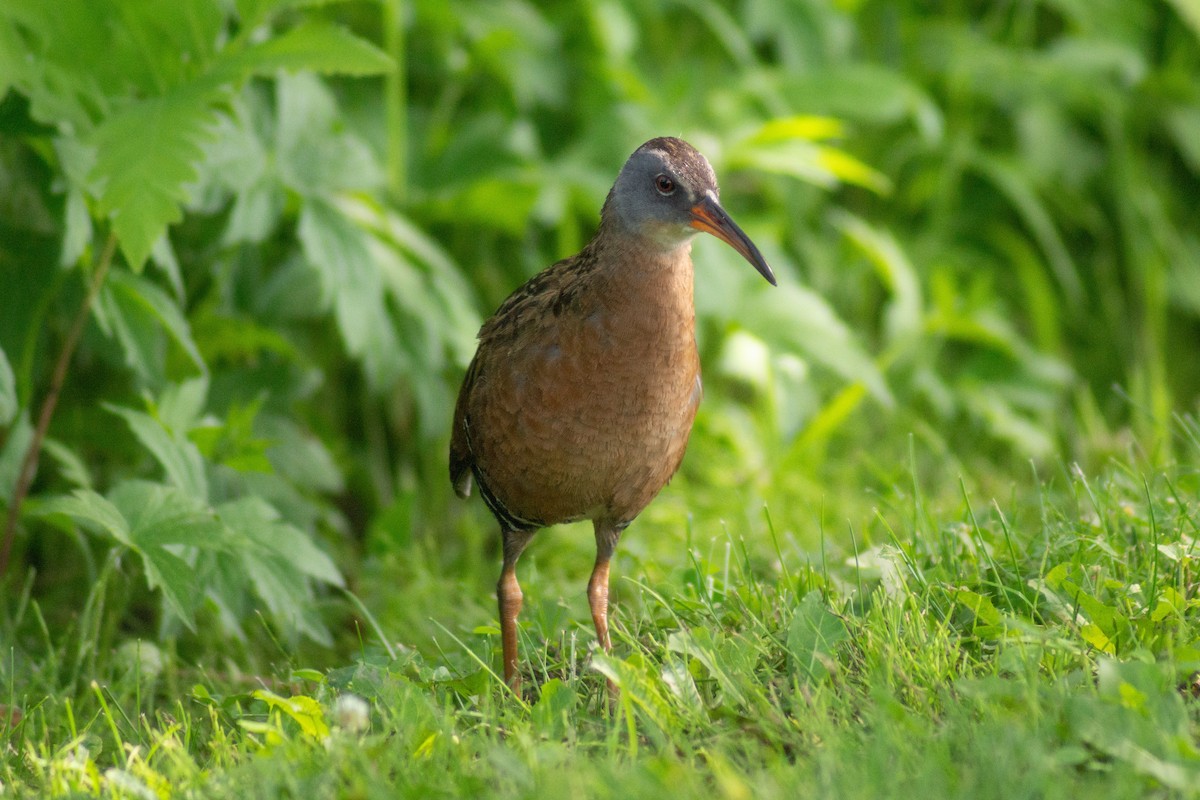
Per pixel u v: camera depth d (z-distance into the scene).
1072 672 5.99
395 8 10.85
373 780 5.41
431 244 11.24
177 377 9.90
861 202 13.88
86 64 8.08
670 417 7.55
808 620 6.53
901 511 8.08
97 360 10.33
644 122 12.07
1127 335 13.98
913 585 7.15
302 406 11.33
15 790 6.00
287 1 8.27
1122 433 12.31
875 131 13.91
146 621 9.94
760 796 5.06
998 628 6.52
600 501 7.70
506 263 12.64
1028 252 13.55
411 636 9.19
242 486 9.55
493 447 7.66
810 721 5.73
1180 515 7.07
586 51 12.84
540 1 13.16
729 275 11.49
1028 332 14.15
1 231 8.93
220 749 6.32
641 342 7.32
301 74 9.88
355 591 10.38
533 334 7.42
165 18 8.02
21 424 8.85
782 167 11.68
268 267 11.22
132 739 7.03
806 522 10.16
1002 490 10.70
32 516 9.02
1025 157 13.76
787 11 13.09
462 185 11.75
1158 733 5.22
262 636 9.40
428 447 11.91
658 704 6.07
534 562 9.82
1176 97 14.47
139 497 8.01
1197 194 14.70
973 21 14.95
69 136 8.44
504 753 5.50
